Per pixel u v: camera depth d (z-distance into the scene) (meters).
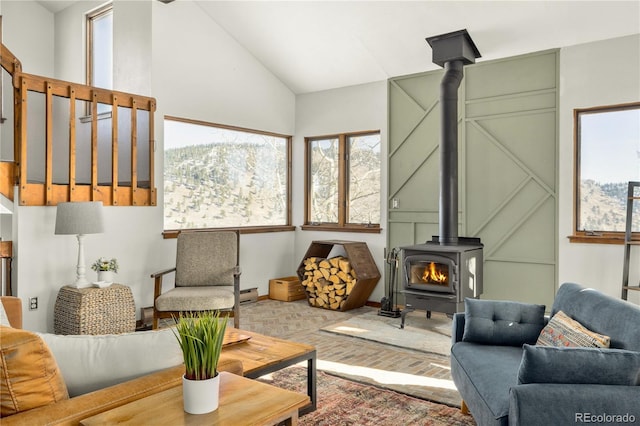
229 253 4.90
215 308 4.20
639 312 2.14
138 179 5.10
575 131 4.83
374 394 3.16
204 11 5.71
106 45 5.96
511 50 5.09
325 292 5.87
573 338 2.31
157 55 5.20
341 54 5.89
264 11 5.55
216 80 5.85
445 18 4.88
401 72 5.88
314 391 2.88
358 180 6.37
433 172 5.72
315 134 6.70
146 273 5.04
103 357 1.69
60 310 4.14
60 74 6.50
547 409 1.76
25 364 1.40
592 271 4.72
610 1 4.28
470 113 5.48
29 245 4.12
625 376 1.81
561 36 4.76
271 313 5.62
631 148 4.61
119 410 1.50
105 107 5.43
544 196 5.02
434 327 4.90
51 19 6.55
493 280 5.35
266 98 6.51
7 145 5.77
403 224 5.95
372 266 5.89
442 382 3.40
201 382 1.53
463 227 5.52
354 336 4.57
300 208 6.82
